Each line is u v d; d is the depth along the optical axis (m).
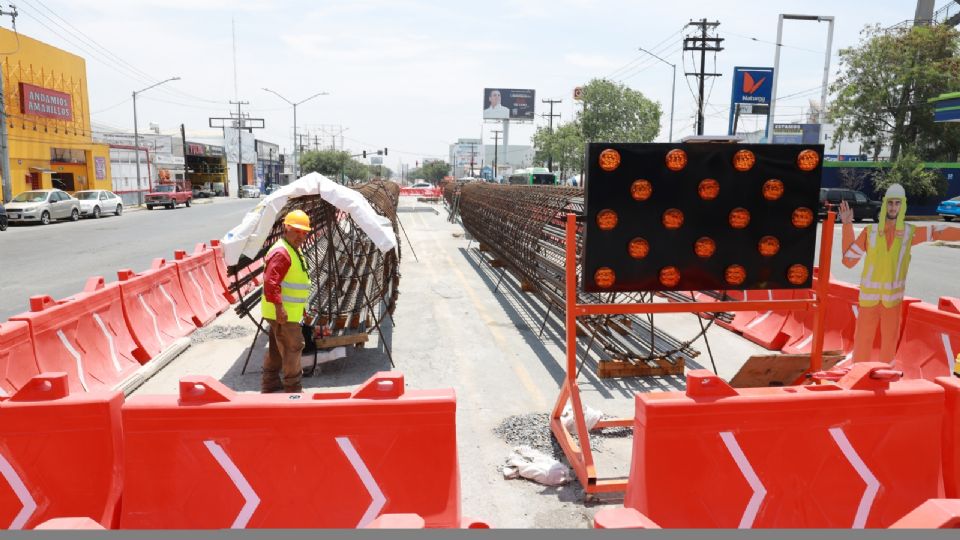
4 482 2.97
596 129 53.38
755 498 2.99
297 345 6.14
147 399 2.95
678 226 4.33
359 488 2.99
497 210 14.35
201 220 31.67
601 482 4.21
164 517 2.90
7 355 5.09
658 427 2.95
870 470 3.09
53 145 37.28
